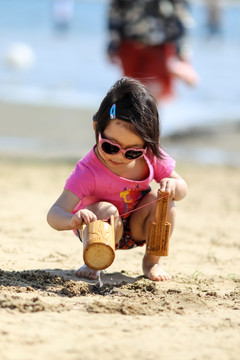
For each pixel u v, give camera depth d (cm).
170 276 1121
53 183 2241
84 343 728
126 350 714
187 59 2481
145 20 2405
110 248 915
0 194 1970
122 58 2445
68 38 7262
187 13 2467
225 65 5397
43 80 4628
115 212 1027
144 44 2402
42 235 1452
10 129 3303
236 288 1067
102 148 982
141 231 1084
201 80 4622
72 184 1018
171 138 3228
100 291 991
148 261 1121
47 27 8288
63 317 818
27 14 9356
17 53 5188
